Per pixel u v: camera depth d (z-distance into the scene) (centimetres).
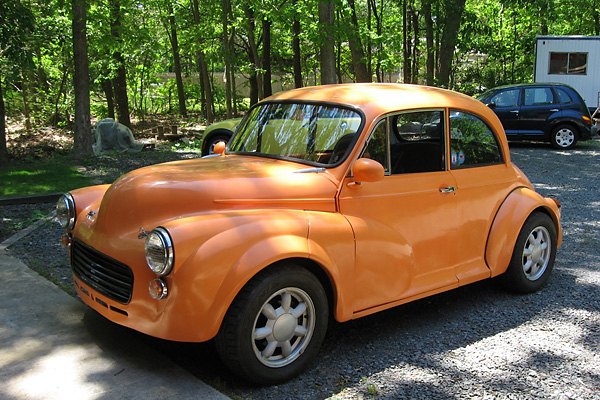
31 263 532
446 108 436
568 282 531
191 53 2369
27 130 1780
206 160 426
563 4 2728
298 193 360
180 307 299
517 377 348
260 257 310
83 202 405
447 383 339
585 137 1552
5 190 873
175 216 338
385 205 390
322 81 1321
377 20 2239
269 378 327
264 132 442
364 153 385
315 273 359
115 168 1170
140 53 2006
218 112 2992
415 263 410
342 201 372
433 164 427
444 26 1917
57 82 2012
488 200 461
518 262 479
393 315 450
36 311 414
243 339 311
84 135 1317
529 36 2773
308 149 405
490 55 2886
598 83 2033
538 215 493
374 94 418
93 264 351
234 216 325
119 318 332
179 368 336
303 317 344
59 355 348
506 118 1584
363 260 366
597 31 2944
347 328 421
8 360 341
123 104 1988
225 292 303
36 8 1423
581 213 804
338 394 324
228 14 1870
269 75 2202
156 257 301
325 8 1288
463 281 442
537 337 409
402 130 408
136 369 333
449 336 409
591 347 393
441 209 423
